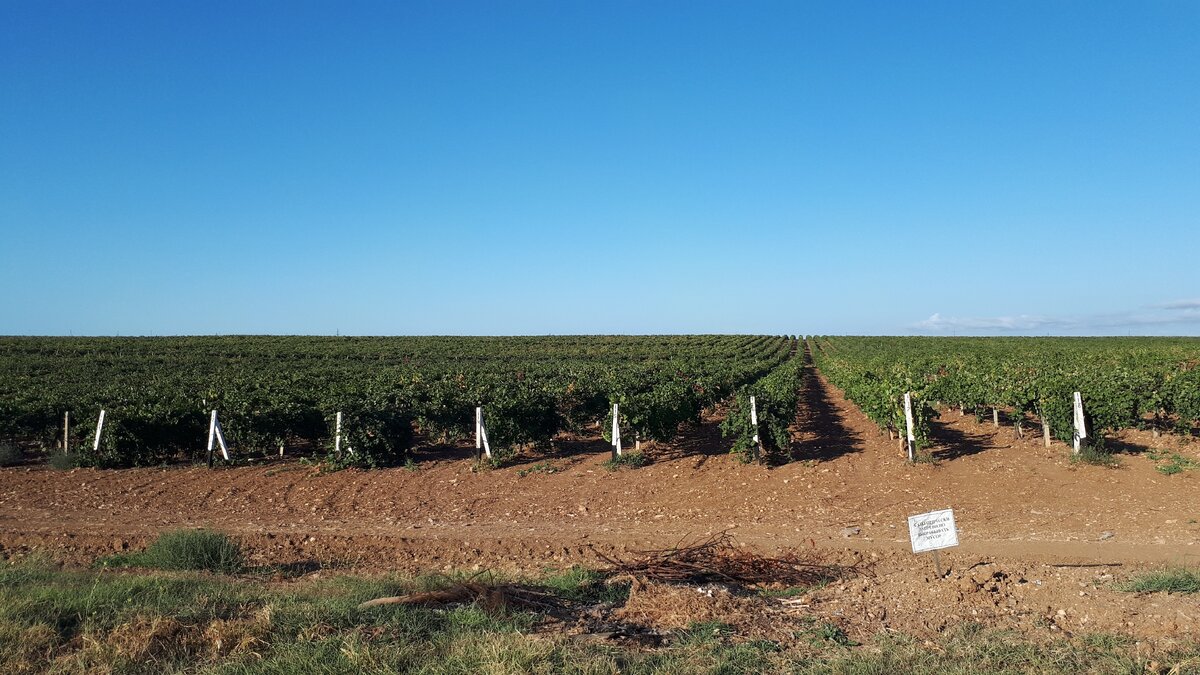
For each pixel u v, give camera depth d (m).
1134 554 9.32
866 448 17.41
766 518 12.13
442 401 19.27
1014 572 7.69
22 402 21.05
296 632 6.21
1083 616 6.44
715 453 17.34
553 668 5.49
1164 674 5.29
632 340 82.81
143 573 9.09
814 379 48.41
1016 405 18.11
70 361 50.25
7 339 69.38
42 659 5.73
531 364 47.41
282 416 18.77
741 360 49.94
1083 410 15.09
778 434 15.88
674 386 20.02
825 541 10.52
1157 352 46.22
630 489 14.39
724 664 5.58
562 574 8.98
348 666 5.45
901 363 35.00
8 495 15.15
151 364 49.75
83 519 13.04
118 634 6.00
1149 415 19.97
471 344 74.06
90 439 18.30
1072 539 10.18
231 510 13.77
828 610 7.05
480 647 5.77
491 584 7.86
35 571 8.68
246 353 59.38
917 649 5.86
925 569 8.52
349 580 8.48
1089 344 72.81
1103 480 13.27
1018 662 5.54
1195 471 13.46
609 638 6.31
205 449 18.78
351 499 14.44
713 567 8.79
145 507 14.05
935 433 20.23
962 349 63.75
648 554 9.95
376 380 29.67
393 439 17.41
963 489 13.36
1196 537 10.02
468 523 12.47
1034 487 13.15
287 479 16.16
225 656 5.81
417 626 6.35
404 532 11.77
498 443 17.70
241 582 8.53
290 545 10.96
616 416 16.53
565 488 14.70
